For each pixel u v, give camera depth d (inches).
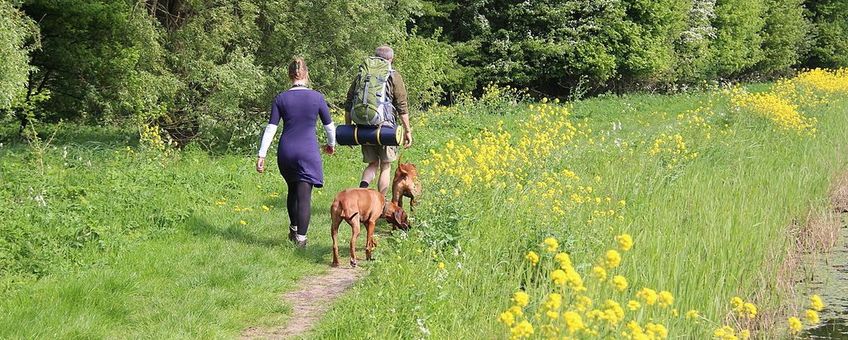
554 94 1337.4
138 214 350.6
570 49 1200.2
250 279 280.8
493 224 318.3
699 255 293.3
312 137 324.2
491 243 293.7
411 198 372.5
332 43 655.1
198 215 363.9
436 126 757.3
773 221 366.3
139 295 263.1
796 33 1728.6
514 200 337.7
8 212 313.3
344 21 644.7
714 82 1397.6
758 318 271.9
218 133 618.2
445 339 216.4
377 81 350.6
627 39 1240.2
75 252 296.7
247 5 603.8
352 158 564.7
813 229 382.9
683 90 1327.5
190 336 230.1
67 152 487.8
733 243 317.1
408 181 366.9
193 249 318.0
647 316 225.1
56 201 347.3
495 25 1248.2
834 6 1891.0
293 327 243.3
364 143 353.1
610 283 228.4
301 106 320.8
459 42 1216.2
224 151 604.1
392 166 559.5
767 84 1508.4
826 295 305.6
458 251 281.4
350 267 305.9
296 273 295.1
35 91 615.8
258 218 379.9
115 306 246.2
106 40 580.4
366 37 674.2
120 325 238.2
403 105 357.4
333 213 306.5
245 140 608.7
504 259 282.2
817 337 262.1
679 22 1282.0
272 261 305.0
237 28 606.2
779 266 315.3
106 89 598.2
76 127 707.4
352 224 304.2
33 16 570.3
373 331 214.7
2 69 436.1
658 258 283.4
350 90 358.0
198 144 602.5
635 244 294.8
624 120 901.8
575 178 377.1
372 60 356.5
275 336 235.5
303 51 637.3
